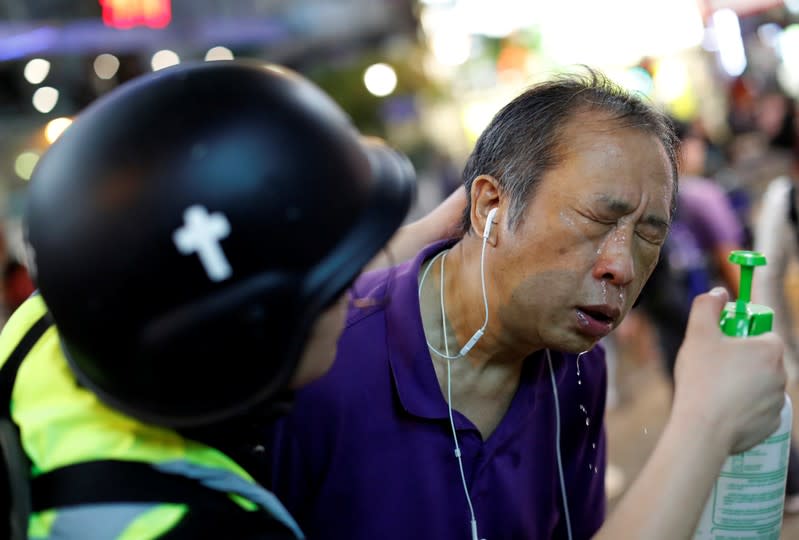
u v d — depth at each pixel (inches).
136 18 229.3
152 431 32.5
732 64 321.7
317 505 45.8
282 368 32.1
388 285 47.7
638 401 163.6
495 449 45.3
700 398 37.6
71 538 29.3
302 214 31.3
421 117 389.1
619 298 40.4
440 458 44.7
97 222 29.7
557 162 39.8
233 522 30.8
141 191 29.7
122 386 31.0
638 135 39.5
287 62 361.7
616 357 161.5
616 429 150.3
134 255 29.5
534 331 42.6
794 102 207.6
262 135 31.1
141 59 284.5
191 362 30.6
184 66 34.8
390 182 35.2
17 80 282.5
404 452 44.6
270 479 44.3
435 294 47.5
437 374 46.7
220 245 30.0
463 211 51.2
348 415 44.4
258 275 30.7
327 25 336.2
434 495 44.4
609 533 35.7
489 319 44.0
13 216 225.3
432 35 435.8
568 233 39.6
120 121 31.2
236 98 31.5
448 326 46.7
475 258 44.6
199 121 30.7
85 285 30.0
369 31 373.1
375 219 33.6
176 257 29.6
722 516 40.9
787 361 144.1
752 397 37.8
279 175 31.0
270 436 44.4
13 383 35.2
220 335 30.5
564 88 41.9
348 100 358.3
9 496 32.2
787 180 136.9
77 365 32.1
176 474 31.4
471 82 524.4
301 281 31.7
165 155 30.0
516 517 46.1
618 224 39.6
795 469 113.6
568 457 50.8
